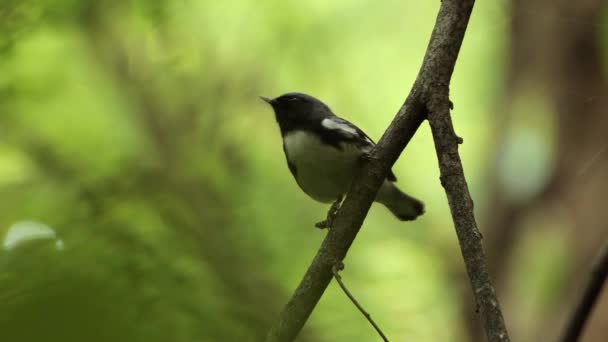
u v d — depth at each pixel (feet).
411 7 51.98
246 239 28.66
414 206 27.96
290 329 14.99
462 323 42.78
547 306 41.98
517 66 46.03
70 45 40.93
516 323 42.55
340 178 25.38
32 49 34.83
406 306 33.12
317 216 32.91
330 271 15.30
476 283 12.64
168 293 13.04
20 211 21.86
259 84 47.83
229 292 16.22
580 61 43.21
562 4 43.91
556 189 43.29
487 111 50.98
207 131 43.60
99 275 9.30
